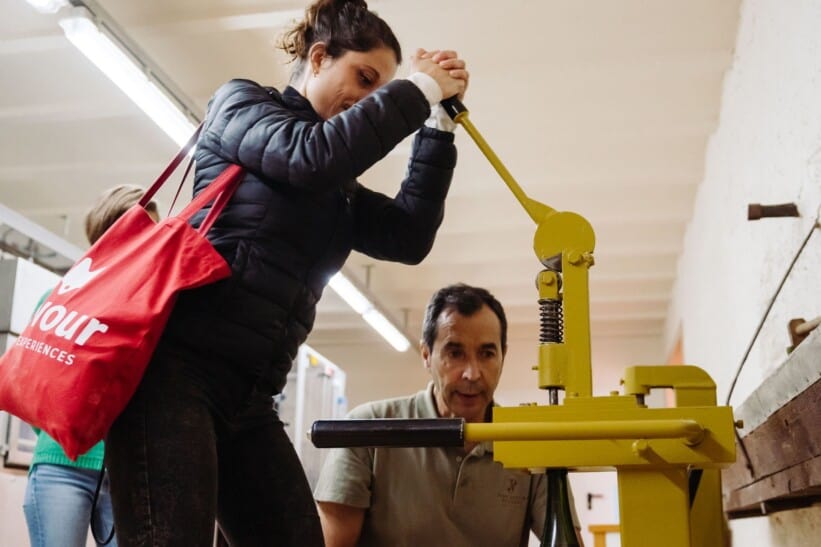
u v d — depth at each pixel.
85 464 2.39
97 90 4.44
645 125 4.64
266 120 1.28
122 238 1.26
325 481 2.00
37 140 4.98
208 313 1.22
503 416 1.07
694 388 1.22
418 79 1.32
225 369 1.23
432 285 7.14
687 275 6.01
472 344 2.06
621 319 8.01
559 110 4.50
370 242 1.59
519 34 3.86
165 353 1.20
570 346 1.13
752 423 2.27
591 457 1.06
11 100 4.53
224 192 1.29
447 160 1.59
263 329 1.26
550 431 0.98
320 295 1.40
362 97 1.41
